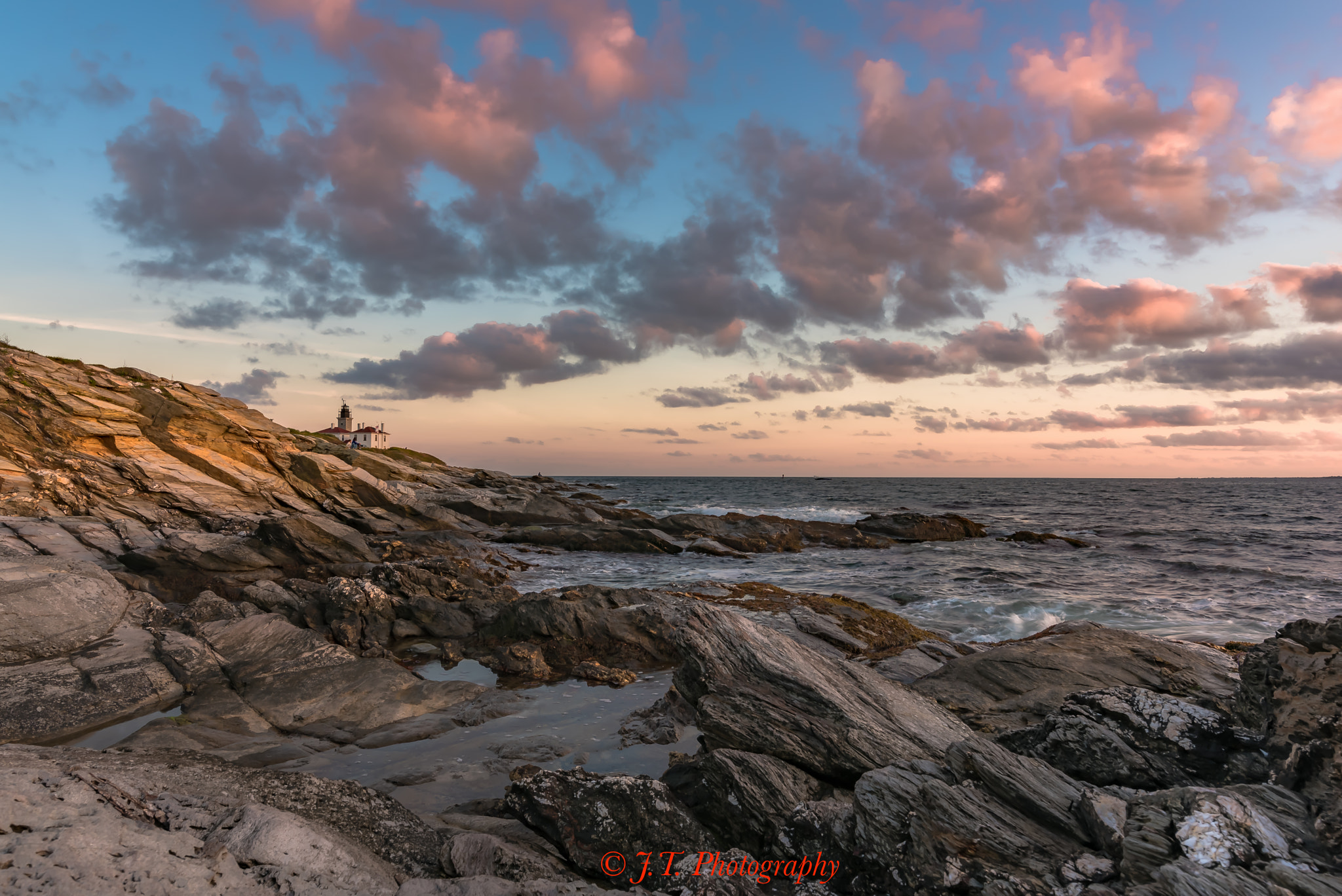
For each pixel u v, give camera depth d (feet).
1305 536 164.35
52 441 103.96
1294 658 22.31
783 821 24.32
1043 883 17.30
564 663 51.96
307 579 74.59
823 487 558.56
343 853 19.12
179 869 15.60
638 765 33.22
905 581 94.43
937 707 32.17
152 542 81.87
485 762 33.71
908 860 19.39
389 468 179.32
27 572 49.29
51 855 14.47
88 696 39.09
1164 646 40.50
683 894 19.94
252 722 38.32
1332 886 14.26
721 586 76.23
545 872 21.12
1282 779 19.43
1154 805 18.39
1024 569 107.55
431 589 66.44
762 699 31.17
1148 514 240.53
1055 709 34.47
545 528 131.85
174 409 120.98
